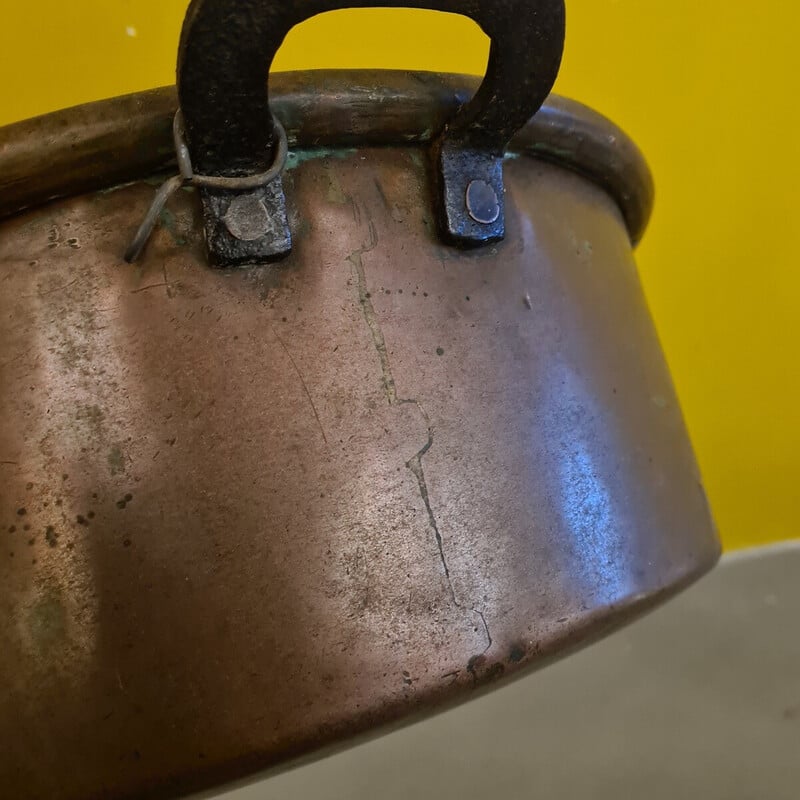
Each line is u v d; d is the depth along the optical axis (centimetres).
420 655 36
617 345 46
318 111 38
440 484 37
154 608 35
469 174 41
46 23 71
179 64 34
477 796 91
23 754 36
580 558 39
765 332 94
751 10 86
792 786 93
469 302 40
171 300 37
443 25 80
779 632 93
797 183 91
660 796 94
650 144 87
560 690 92
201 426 36
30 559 36
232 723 35
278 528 36
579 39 83
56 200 39
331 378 37
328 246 39
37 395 37
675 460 47
